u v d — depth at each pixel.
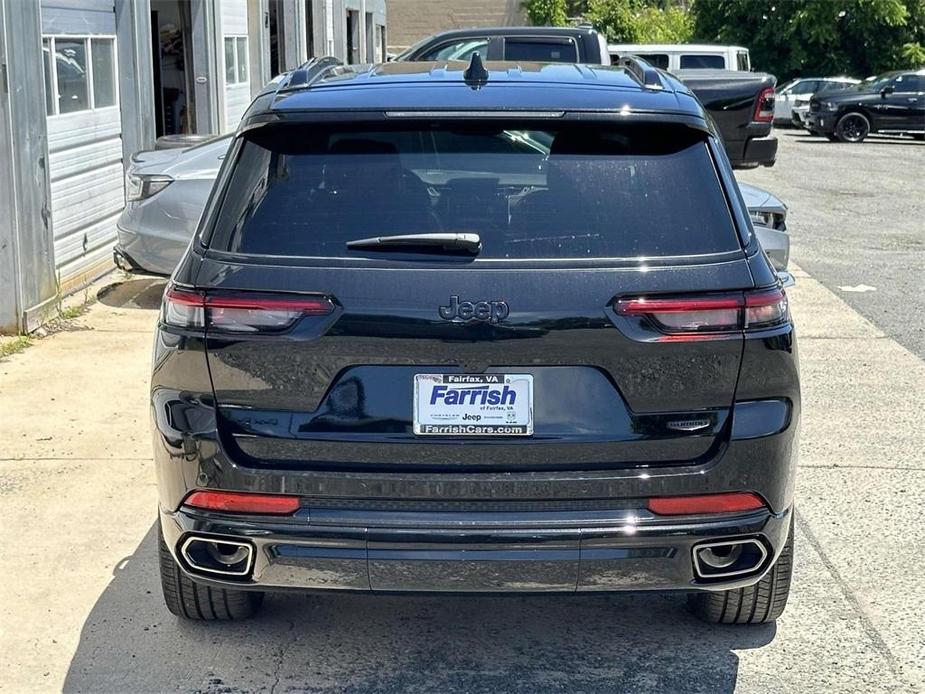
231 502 3.17
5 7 7.66
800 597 4.24
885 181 18.89
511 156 3.30
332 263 3.13
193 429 3.19
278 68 20.47
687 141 3.37
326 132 3.36
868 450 5.88
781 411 3.23
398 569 3.14
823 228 13.60
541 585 3.17
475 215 3.20
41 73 8.22
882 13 41.56
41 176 8.29
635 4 38.12
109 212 10.41
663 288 3.12
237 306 3.14
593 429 3.12
